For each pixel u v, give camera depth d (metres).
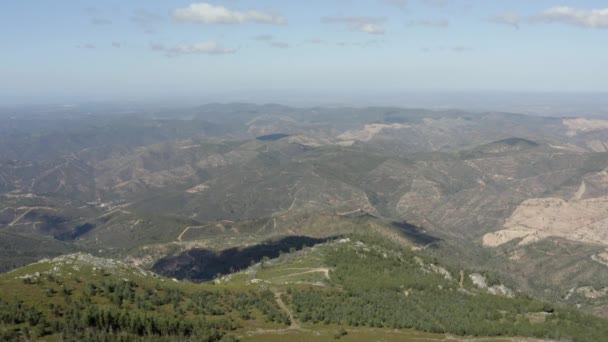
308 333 189.12
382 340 187.00
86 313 162.38
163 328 168.62
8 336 146.50
